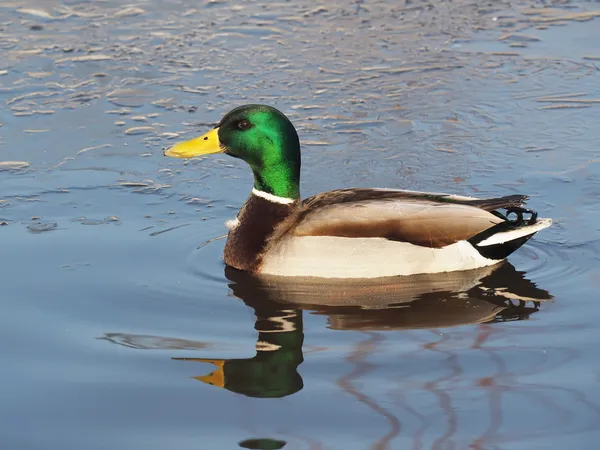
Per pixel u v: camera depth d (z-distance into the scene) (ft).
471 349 31.35
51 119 51.16
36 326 33.14
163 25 60.03
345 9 62.23
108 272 37.17
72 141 49.26
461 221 36.01
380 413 27.86
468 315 33.73
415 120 50.75
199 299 35.22
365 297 35.22
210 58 56.44
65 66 55.67
